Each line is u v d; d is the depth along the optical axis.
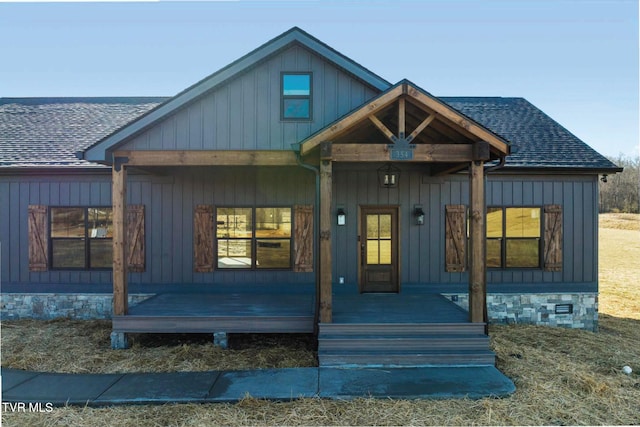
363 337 6.04
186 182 8.70
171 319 6.74
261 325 6.75
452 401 4.82
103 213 8.84
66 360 6.21
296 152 6.54
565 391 5.12
